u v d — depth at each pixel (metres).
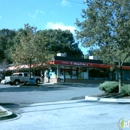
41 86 34.41
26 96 21.30
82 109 13.69
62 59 41.16
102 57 20.22
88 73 47.03
